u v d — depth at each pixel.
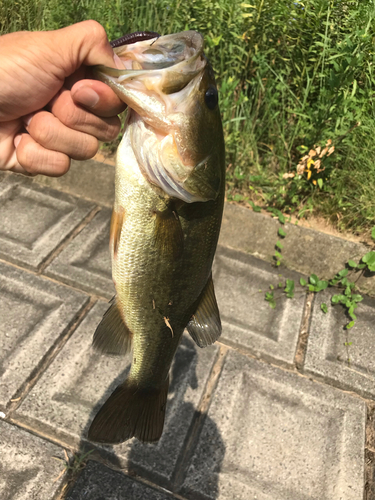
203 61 0.27
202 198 0.29
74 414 0.49
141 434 0.33
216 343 0.60
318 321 0.65
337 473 0.48
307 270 0.73
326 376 0.58
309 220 0.76
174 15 0.82
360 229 0.73
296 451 0.50
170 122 0.26
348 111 0.76
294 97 0.81
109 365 0.55
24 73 0.28
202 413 0.52
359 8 0.77
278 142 0.81
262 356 0.59
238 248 0.76
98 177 0.80
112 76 0.26
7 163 0.35
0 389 0.50
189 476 0.46
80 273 0.66
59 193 0.80
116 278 0.31
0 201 0.76
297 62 0.80
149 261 0.30
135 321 0.32
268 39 0.81
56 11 0.85
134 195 0.29
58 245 0.70
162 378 0.35
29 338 0.56
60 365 0.54
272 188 0.78
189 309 0.33
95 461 0.46
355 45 0.73
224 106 0.76
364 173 0.74
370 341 0.63
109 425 0.33
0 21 0.89
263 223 0.75
